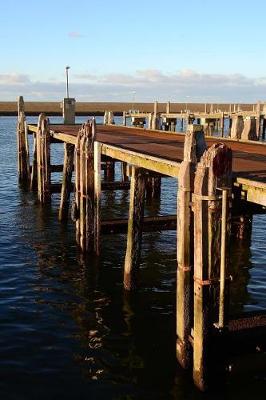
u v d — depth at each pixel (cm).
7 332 1036
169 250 1611
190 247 830
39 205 2347
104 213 2202
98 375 872
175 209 2270
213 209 755
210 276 773
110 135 2127
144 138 1939
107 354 945
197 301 786
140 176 1215
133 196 1218
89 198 1502
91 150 1475
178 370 877
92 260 1509
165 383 839
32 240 1738
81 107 15538
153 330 1048
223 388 804
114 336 1021
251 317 805
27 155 2898
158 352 950
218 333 777
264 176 917
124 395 809
